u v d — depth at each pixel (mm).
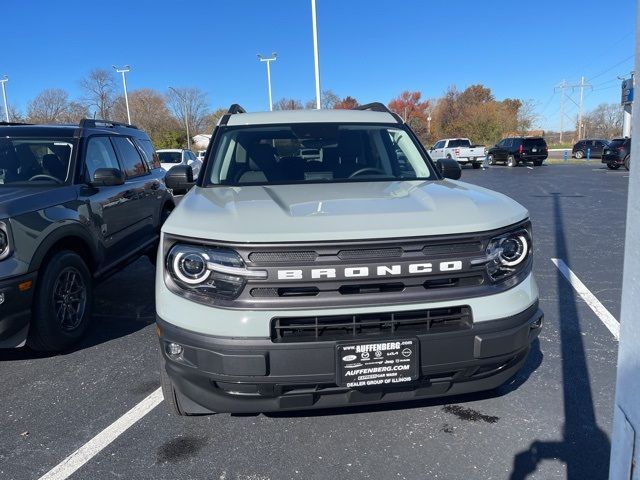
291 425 3049
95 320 5004
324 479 2582
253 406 2527
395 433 2947
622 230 9234
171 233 2533
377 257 2393
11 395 3533
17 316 3670
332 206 2727
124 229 5504
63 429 3088
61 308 4152
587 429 2967
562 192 15758
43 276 3938
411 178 3799
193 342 2402
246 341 2346
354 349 2355
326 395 2518
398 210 2631
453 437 2900
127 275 6754
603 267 6621
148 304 5484
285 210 2658
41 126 5234
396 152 4078
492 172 26641
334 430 2994
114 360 4070
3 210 3670
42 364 4027
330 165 3904
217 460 2752
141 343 4414
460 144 33562
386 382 2416
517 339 2537
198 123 67875
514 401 3277
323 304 2355
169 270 2527
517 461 2689
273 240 2350
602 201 13406
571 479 2545
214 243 2398
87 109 56781
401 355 2395
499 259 2555
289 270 2338
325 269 2346
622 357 1305
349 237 2371
